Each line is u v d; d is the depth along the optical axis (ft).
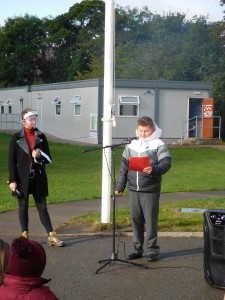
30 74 205.57
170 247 26.45
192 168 65.10
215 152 87.20
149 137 23.44
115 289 20.27
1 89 147.23
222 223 20.22
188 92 102.42
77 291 20.02
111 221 30.94
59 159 73.82
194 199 41.24
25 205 25.81
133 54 159.12
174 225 30.32
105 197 30.30
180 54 151.43
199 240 27.91
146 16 194.49
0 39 201.67
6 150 87.30
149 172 22.61
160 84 100.63
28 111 25.79
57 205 38.86
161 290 20.22
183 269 22.86
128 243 27.25
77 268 22.85
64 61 200.64
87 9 198.39
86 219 32.65
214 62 144.15
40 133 26.04
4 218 33.63
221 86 123.34
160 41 173.58
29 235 28.99
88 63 185.88
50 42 199.62
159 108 100.99
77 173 59.41
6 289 9.66
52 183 51.01
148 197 23.48
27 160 25.54
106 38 29.40
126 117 99.09
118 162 68.64
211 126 102.01
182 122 102.47
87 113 102.99
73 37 201.46
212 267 20.20
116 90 98.58
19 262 9.53
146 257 24.48
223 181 53.21
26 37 200.85
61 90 113.39
